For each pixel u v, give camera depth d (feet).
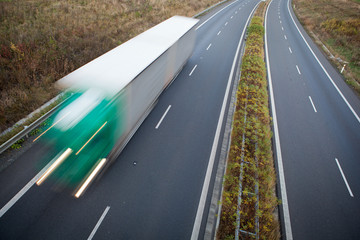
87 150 27.61
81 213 24.57
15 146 30.76
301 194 30.55
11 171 27.73
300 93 56.18
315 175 33.76
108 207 25.58
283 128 42.75
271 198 28.48
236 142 36.01
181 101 46.57
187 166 32.30
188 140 36.99
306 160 36.24
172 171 31.22
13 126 33.58
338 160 37.06
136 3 105.40
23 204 24.58
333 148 39.50
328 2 187.62
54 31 61.46
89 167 27.78
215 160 33.96
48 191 26.16
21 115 35.86
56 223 23.32
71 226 23.27
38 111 37.22
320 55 85.56
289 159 35.94
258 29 93.50
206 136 38.40
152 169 31.07
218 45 80.23
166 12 102.89
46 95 40.91
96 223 23.88
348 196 31.22
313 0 199.11
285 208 28.43
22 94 38.55
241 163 31.63
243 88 51.67
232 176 30.07
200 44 78.79
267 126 41.60
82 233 22.85
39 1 81.97
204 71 60.49
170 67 45.68
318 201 29.94
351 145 40.86
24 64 45.62
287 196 29.96
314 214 28.25
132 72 30.32
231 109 46.19
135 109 32.32
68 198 25.73
